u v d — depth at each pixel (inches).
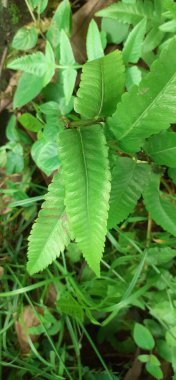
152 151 8.7
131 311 11.3
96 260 7.6
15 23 11.1
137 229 11.1
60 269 10.4
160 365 10.5
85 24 10.6
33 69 9.9
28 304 11.3
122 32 10.1
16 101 10.5
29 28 10.6
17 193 11.2
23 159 11.3
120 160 8.7
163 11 9.4
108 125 8.1
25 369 10.6
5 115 11.9
